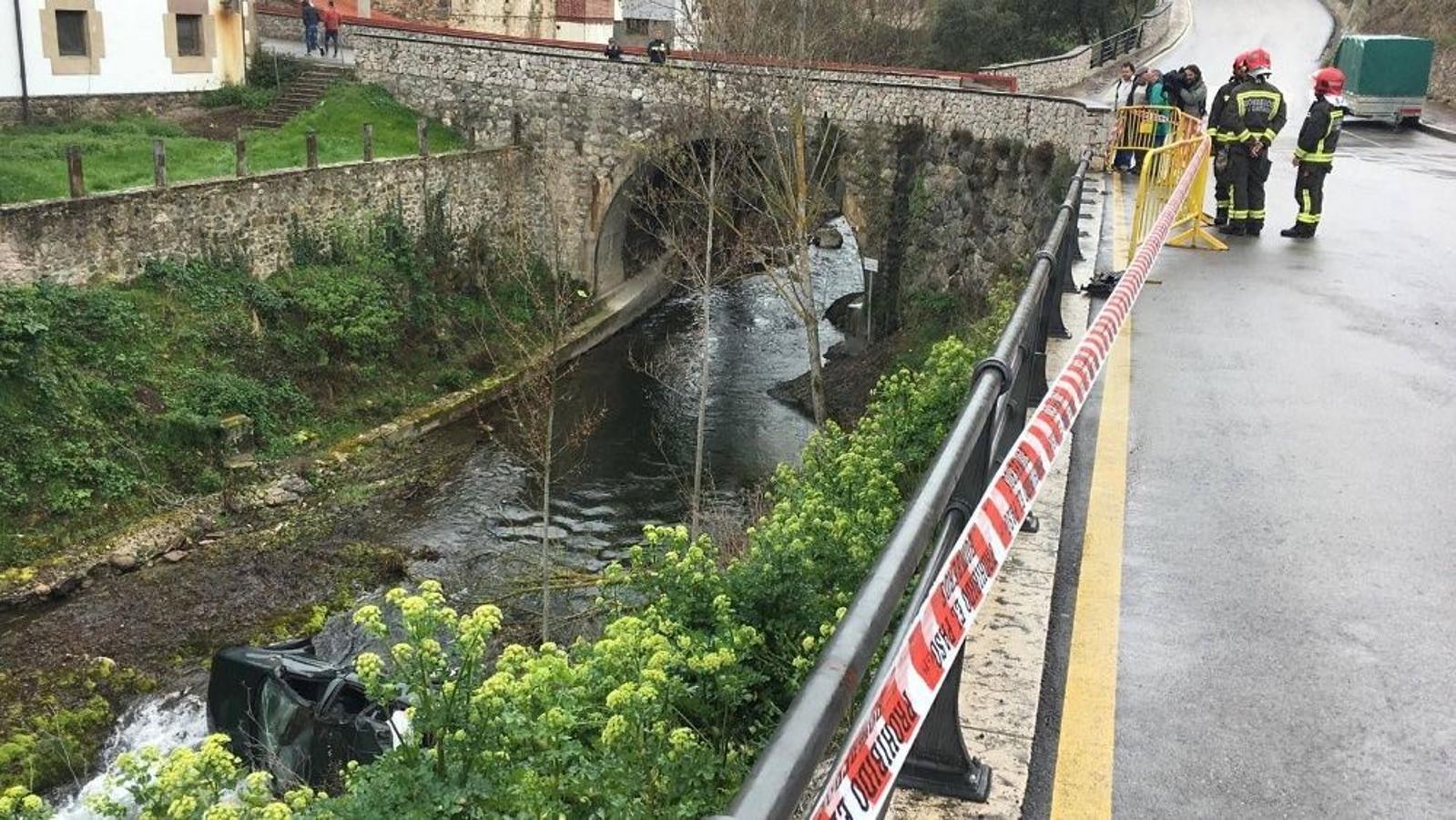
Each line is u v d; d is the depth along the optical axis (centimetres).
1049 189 2350
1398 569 548
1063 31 4156
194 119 3055
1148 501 625
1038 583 517
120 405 1966
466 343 2773
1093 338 599
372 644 1558
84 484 1847
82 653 1496
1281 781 387
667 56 3105
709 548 592
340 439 2278
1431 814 372
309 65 3425
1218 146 1391
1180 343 920
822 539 547
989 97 2548
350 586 1728
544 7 4450
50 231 2012
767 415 2648
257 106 3184
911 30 4125
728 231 3469
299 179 2497
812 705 200
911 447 698
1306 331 966
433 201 2884
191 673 1491
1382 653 472
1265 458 689
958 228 2681
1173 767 393
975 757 387
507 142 3228
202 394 2095
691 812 353
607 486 2230
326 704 1188
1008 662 449
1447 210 1608
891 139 2773
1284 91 3519
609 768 358
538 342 2892
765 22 2844
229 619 1609
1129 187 1883
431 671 392
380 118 3228
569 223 3253
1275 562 554
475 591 1739
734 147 2912
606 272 3350
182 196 2241
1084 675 450
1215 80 3475
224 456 2062
